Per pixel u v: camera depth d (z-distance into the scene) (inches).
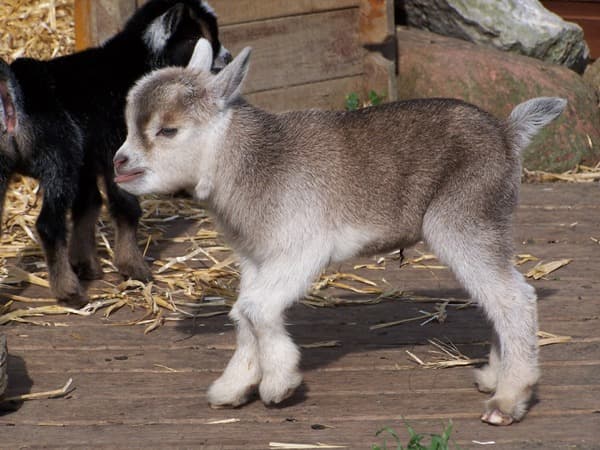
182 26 528.7
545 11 795.4
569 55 795.4
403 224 368.8
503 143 365.7
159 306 484.4
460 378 403.2
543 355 421.4
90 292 502.9
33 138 462.0
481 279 359.6
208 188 362.3
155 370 414.9
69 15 702.5
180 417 373.4
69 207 479.2
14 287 506.9
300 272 358.9
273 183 359.6
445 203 362.3
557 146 695.1
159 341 445.1
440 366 413.7
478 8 785.6
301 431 359.9
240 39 703.1
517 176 367.6
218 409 378.6
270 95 722.8
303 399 386.6
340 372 410.3
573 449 342.3
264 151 361.7
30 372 411.5
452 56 741.9
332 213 361.4
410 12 827.4
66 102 482.6
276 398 366.0
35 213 601.6
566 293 489.7
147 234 578.2
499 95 724.0
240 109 366.3
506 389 362.9
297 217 358.3
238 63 357.4
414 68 751.7
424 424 364.5
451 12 796.0
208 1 683.4
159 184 358.0
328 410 377.1
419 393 390.6
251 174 359.9
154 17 518.9
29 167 469.1
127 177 354.9
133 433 360.2
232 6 695.1
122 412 378.0
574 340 435.5
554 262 526.0
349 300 486.0
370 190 363.6
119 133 505.4
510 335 360.2
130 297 494.0
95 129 496.4
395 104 377.1
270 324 361.1
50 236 471.8
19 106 454.6
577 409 373.4
